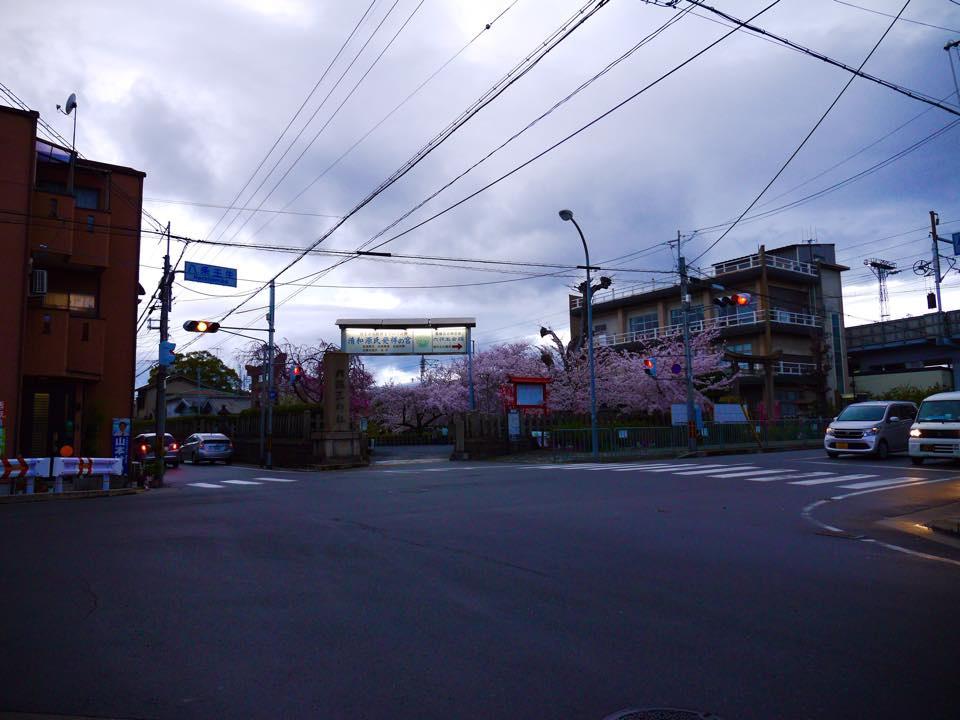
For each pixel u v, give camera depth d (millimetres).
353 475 22516
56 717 3936
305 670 4621
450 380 53812
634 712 3928
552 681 4398
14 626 5594
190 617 5832
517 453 33812
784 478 17594
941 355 53281
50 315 19734
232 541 9438
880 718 3836
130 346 22125
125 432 20719
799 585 6812
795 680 4383
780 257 50938
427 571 7504
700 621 5629
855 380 58062
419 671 4590
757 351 48906
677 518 11234
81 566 7836
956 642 5090
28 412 20516
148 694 4246
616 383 43406
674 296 54219
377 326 38625
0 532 10336
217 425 43406
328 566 7789
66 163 21500
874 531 10250
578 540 9273
